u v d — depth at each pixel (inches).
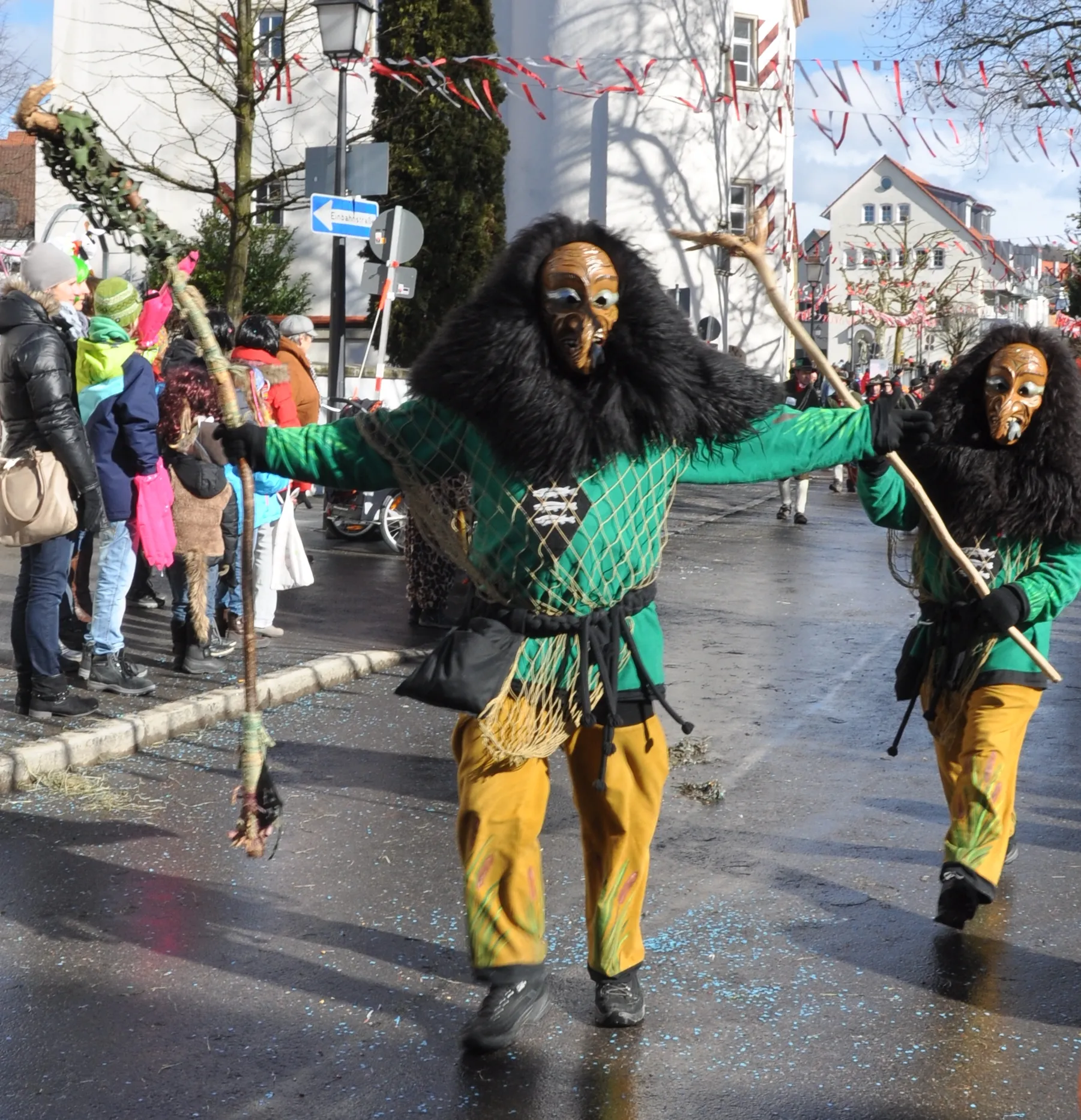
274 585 341.1
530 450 128.3
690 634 375.2
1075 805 231.9
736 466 138.2
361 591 416.2
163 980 155.4
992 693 175.8
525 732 134.6
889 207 2546.8
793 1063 138.3
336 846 201.3
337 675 305.3
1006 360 171.9
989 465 173.6
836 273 2326.5
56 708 249.3
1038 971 162.9
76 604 302.2
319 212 488.1
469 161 797.2
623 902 143.9
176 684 281.9
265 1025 144.9
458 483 137.4
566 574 132.4
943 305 1764.3
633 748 140.5
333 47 515.2
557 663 135.1
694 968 161.5
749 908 181.2
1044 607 172.7
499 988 137.6
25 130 135.2
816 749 261.0
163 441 279.0
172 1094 130.3
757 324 1065.5
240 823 143.6
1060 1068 138.3
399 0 785.6
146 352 306.0
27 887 182.1
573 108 986.7
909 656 185.3
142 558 369.4
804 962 163.9
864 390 692.1
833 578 483.8
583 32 975.6
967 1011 151.4
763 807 224.7
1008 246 1918.1
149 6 767.1
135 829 205.0
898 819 220.2
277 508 330.3
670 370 129.3
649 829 143.7
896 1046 142.6
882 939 171.8
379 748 253.8
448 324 133.8
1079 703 307.6
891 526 181.9
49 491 236.2
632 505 133.6
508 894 137.9
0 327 239.9
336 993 153.0
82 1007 148.3
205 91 812.6
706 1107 129.3
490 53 799.1
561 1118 126.6
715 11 1005.8
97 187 136.0
